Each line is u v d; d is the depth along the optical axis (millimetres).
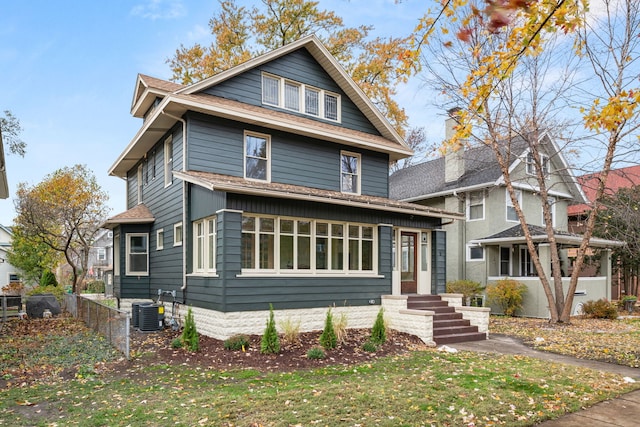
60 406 5902
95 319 12609
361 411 5547
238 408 5637
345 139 14672
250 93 13828
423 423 5168
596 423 5340
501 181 19438
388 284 13797
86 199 25391
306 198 11555
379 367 8281
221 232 10773
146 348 9992
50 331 12742
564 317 16203
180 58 25000
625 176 14797
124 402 6000
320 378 7363
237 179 12422
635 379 7633
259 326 11086
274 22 24688
